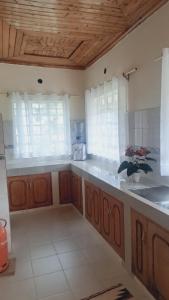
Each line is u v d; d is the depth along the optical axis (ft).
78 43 9.79
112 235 7.75
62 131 12.94
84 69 13.30
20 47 10.14
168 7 6.68
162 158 6.73
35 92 12.41
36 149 12.39
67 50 10.63
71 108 13.32
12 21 7.79
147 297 5.85
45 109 12.49
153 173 7.93
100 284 6.40
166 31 6.81
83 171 10.22
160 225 5.12
